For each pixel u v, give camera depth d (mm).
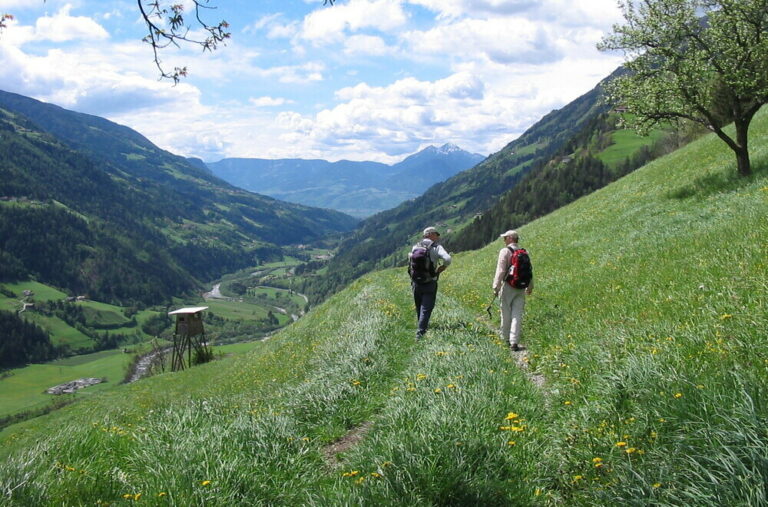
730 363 5215
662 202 21219
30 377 192125
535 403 6930
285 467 6086
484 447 5285
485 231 195750
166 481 5207
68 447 6418
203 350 61938
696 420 4391
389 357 10695
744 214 12680
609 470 4492
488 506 4547
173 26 5621
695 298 7945
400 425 6445
